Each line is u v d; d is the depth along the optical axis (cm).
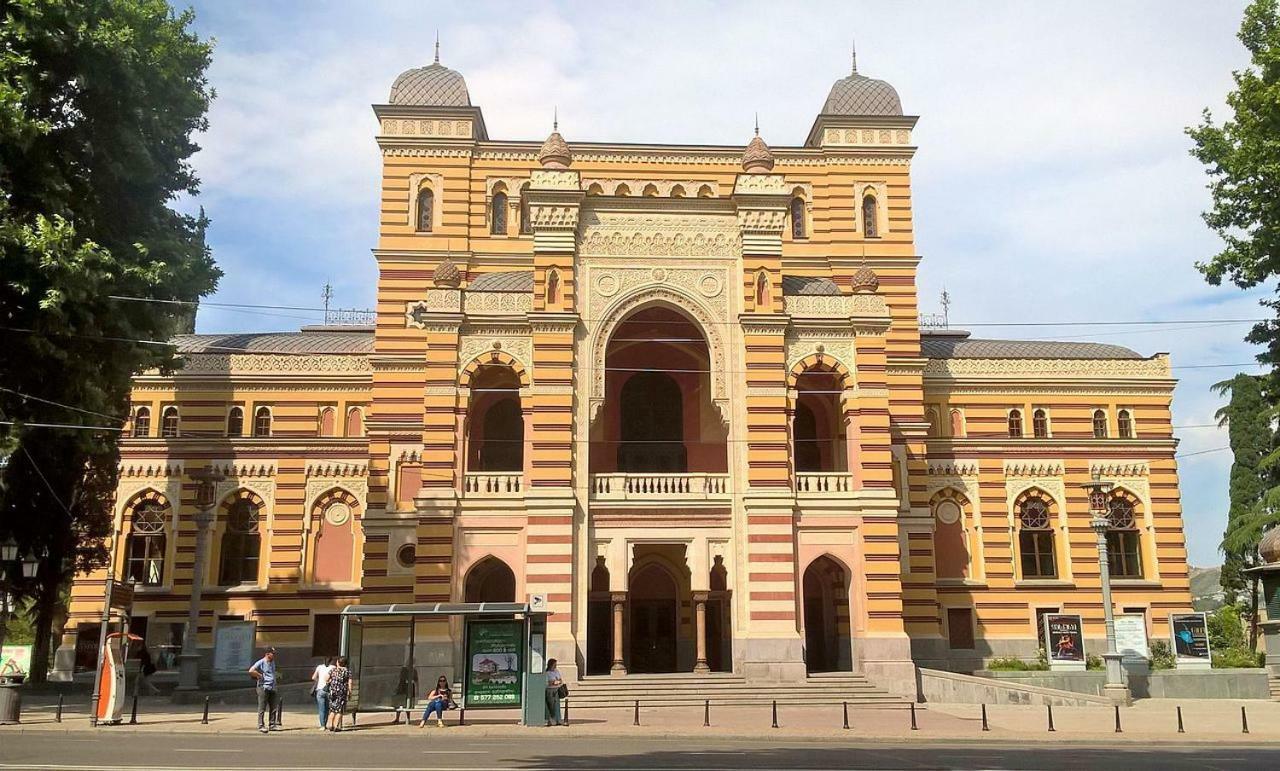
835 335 4538
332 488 5462
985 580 5547
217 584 5334
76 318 3180
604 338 4456
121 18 3381
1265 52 3309
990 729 3155
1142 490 5738
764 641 4153
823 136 5631
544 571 4159
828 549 4328
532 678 3191
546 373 4344
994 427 5775
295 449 5488
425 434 4294
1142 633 4684
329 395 5606
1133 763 2323
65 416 3309
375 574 4794
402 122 5431
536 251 4456
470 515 4244
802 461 5094
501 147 5462
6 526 4309
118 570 5338
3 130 2931
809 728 3123
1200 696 4522
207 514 4300
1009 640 5469
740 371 4453
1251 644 5638
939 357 5884
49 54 3170
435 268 5312
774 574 4225
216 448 5466
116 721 3044
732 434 4400
